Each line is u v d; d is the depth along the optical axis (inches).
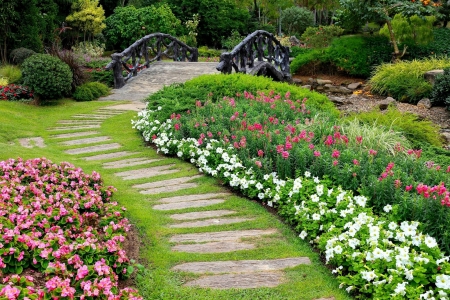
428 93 424.2
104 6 832.9
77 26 705.0
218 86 312.8
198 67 493.4
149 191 188.5
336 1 1021.8
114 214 148.1
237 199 177.9
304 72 611.2
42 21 570.3
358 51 585.6
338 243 126.6
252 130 218.1
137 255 135.1
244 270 127.3
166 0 890.1
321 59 595.5
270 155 194.1
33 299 93.2
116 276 111.3
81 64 523.8
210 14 898.1
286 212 158.9
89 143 260.5
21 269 109.0
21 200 145.9
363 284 114.0
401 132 247.0
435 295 108.3
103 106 364.5
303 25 1029.2
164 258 133.2
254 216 162.9
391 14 612.4
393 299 105.2
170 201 177.8
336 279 122.1
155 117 272.8
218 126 232.5
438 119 366.6
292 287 118.8
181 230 152.2
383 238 127.4
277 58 541.0
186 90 300.7
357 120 251.0
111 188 176.1
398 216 141.1
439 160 229.0
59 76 360.5
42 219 131.1
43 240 117.6
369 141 213.5
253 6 1157.1
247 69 452.8
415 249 125.8
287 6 1099.3
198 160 213.6
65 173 183.9
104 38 775.1
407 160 179.2
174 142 232.1
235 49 419.2
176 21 796.6
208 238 146.8
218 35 924.0
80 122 311.3
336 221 140.6
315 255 135.0
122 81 443.5
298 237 146.4
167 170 214.7
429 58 564.4
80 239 122.6
